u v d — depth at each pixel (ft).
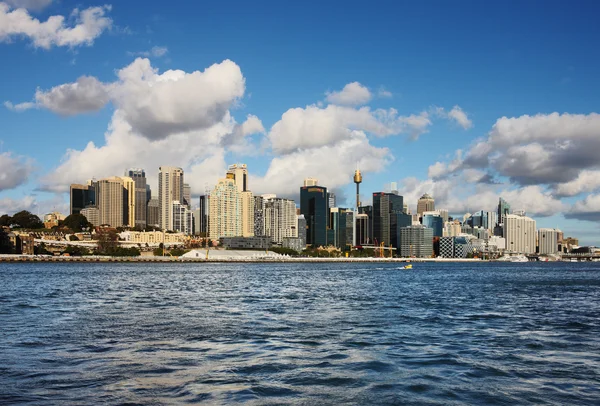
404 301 306.76
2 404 91.04
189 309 254.06
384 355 135.54
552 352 140.87
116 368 118.62
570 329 186.29
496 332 177.88
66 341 154.81
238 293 373.61
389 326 192.03
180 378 109.81
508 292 397.60
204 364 123.44
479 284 525.75
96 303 285.23
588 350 144.05
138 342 153.58
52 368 118.32
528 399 96.27
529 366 122.83
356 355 135.33
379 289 429.38
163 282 535.19
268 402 93.71
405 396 97.86
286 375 113.09
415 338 163.63
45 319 209.67
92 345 148.05
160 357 131.44
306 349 143.64
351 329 183.21
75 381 106.83
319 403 93.56
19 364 122.42
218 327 187.21
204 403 92.79
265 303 290.35
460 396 97.96
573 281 604.49
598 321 210.79
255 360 128.36
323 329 183.01
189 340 157.58
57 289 406.62
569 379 110.52
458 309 258.78
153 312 238.89
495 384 106.32
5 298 316.19
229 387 103.09
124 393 98.27
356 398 96.48
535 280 632.79
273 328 185.06
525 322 206.39
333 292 388.16
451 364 124.77
